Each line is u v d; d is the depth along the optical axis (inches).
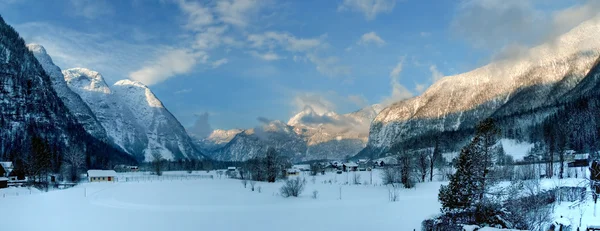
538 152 7440.9
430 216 2112.5
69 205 3021.7
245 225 2146.9
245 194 3996.1
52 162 6953.7
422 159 5177.2
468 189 1811.0
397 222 2098.9
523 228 1561.3
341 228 1998.0
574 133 6181.1
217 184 5561.0
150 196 3804.1
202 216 2471.7
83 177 7224.4
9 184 4968.0
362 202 3169.3
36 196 3718.0
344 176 6860.2
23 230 1987.0
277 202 3292.3
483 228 1413.6
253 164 6850.4
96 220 2305.6
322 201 3309.5
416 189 4224.9
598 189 1647.4
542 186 2928.2
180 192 4232.3
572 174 4315.9
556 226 1642.5
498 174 1916.8
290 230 1993.1
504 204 1701.5
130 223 2212.1
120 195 3875.5
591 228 1603.1
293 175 7834.6
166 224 2182.6
